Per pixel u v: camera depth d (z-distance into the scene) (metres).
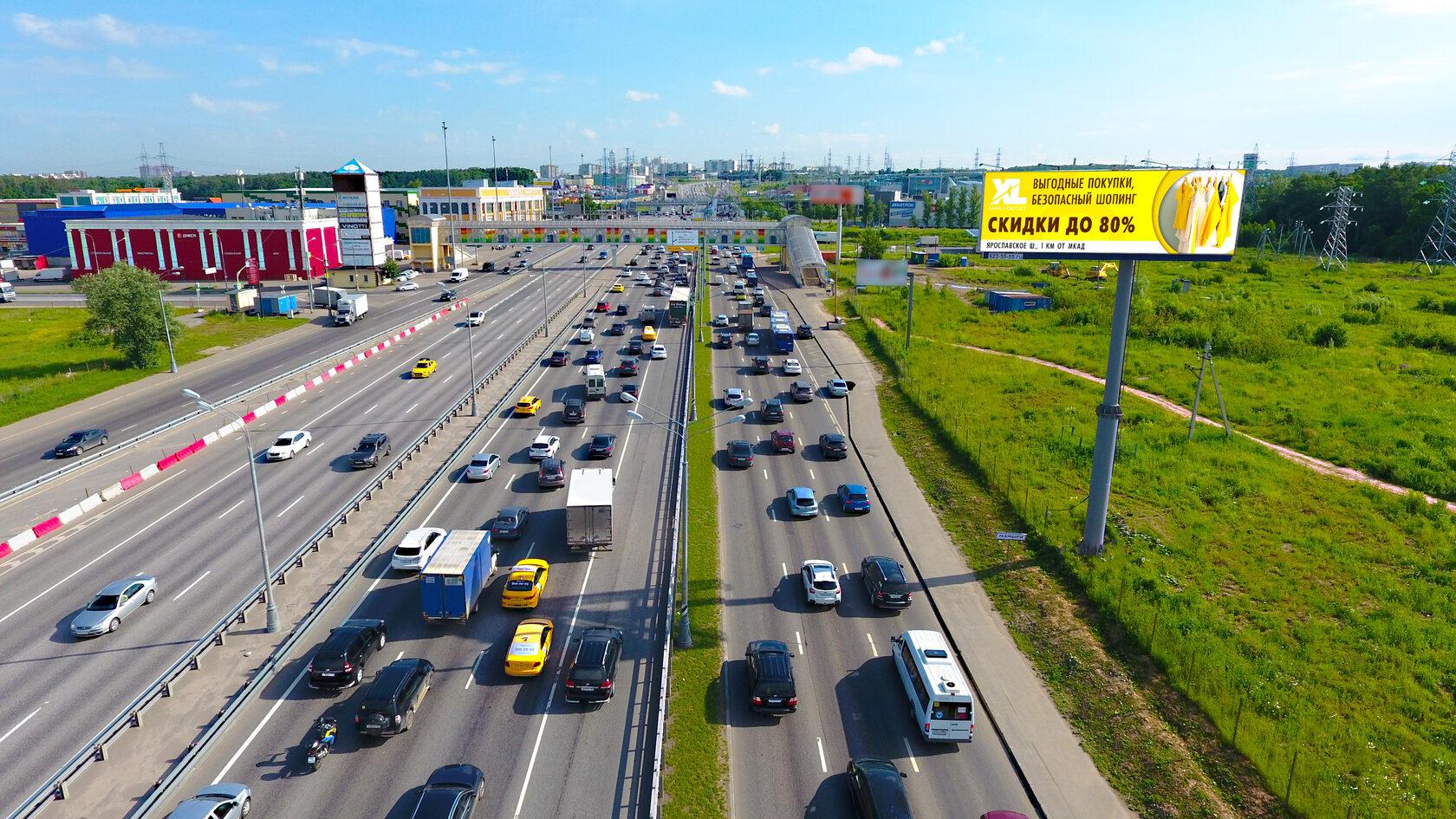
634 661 36.06
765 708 32.31
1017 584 43.50
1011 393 75.50
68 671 34.59
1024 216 45.50
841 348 96.62
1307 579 42.47
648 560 45.59
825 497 54.97
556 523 50.12
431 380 84.00
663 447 64.12
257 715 31.62
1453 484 52.41
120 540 47.28
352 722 31.34
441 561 38.19
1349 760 30.16
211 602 40.31
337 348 95.94
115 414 70.81
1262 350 88.19
